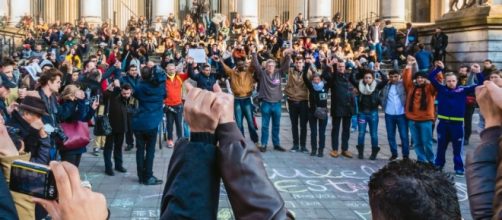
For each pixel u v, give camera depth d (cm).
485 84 250
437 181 167
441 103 1051
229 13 4088
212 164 185
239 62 1328
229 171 181
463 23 2219
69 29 2838
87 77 1062
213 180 185
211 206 184
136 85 957
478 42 2156
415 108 1090
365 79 1200
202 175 183
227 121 189
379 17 3459
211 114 187
